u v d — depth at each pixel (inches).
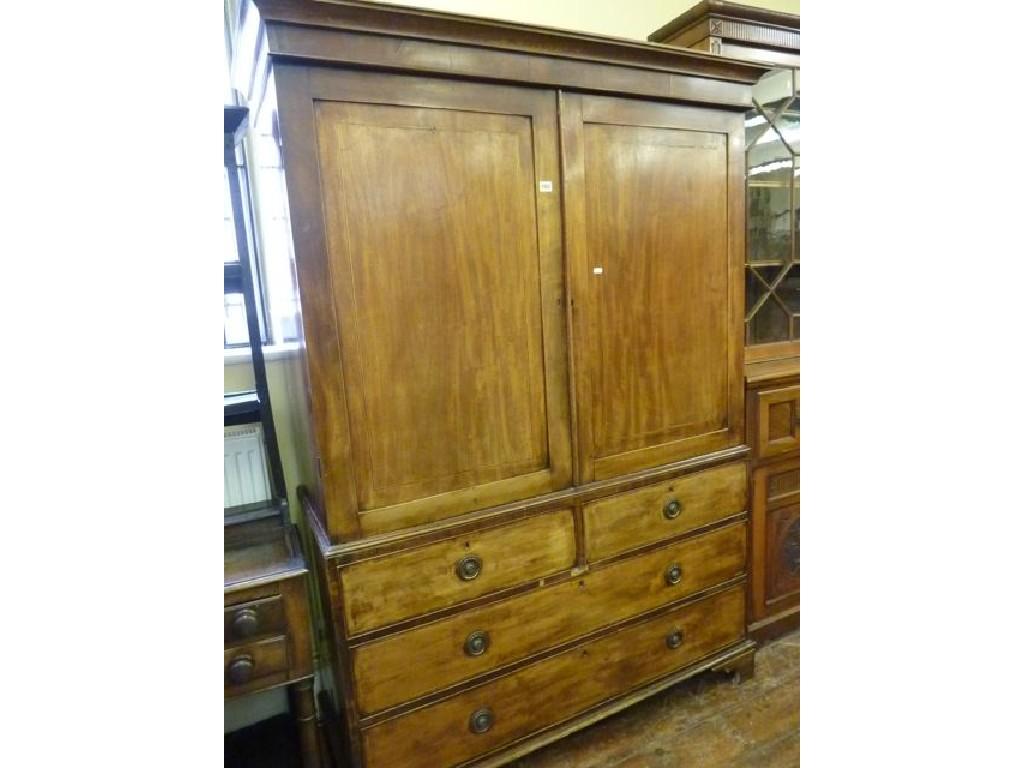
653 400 57.6
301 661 47.8
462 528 48.4
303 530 62.2
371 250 43.3
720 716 63.2
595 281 52.6
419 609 47.6
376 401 44.8
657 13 79.1
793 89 73.7
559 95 48.2
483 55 44.4
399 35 41.1
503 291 48.4
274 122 41.8
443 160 44.7
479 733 51.4
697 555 62.4
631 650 59.2
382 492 45.8
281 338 62.0
